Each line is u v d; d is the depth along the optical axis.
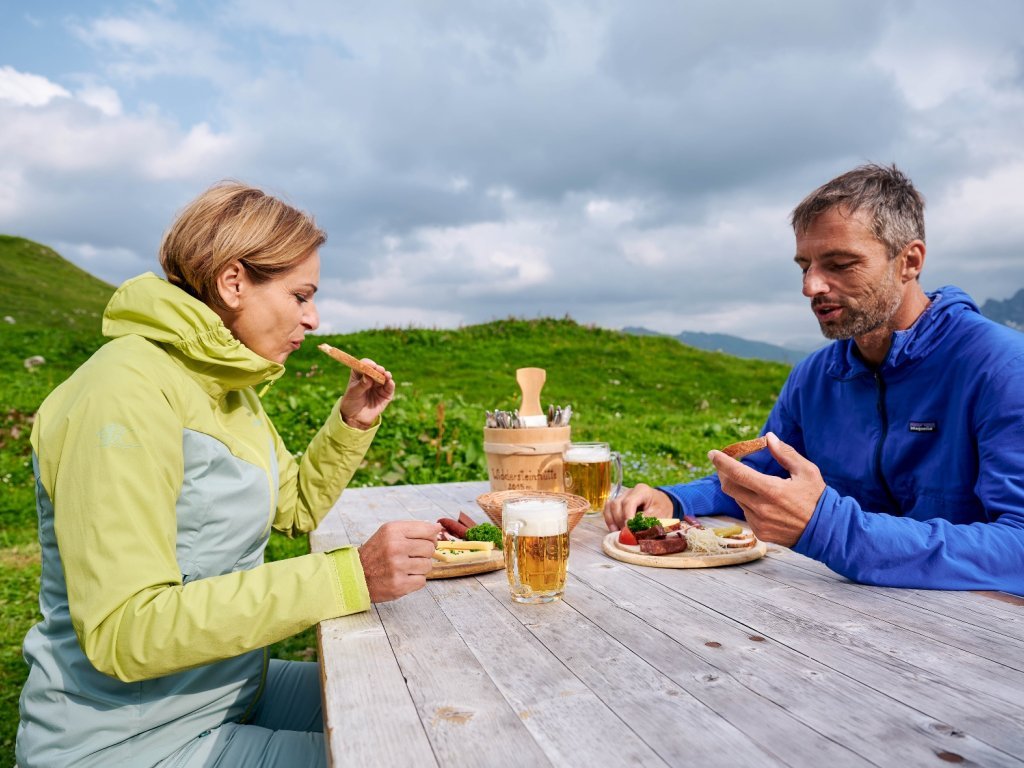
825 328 2.16
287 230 1.56
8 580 5.04
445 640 1.36
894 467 2.19
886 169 2.09
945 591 1.59
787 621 1.42
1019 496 1.71
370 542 1.47
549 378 17.05
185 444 1.47
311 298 1.67
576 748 0.95
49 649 1.42
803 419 2.54
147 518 1.31
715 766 0.90
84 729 1.39
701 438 10.26
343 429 2.12
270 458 1.72
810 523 1.64
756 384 17.92
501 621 1.46
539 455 2.59
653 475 7.51
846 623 1.40
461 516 2.15
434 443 7.62
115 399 1.33
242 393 1.78
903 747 0.94
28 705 1.44
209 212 1.51
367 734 1.00
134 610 1.24
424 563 1.47
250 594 1.31
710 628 1.39
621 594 1.62
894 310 2.11
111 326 1.52
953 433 2.03
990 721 1.00
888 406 2.20
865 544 1.61
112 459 1.29
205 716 1.48
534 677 1.18
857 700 1.07
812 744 0.95
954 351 2.03
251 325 1.59
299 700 1.89
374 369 2.09
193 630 1.25
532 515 1.54
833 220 2.04
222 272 1.52
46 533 1.44
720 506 2.43
